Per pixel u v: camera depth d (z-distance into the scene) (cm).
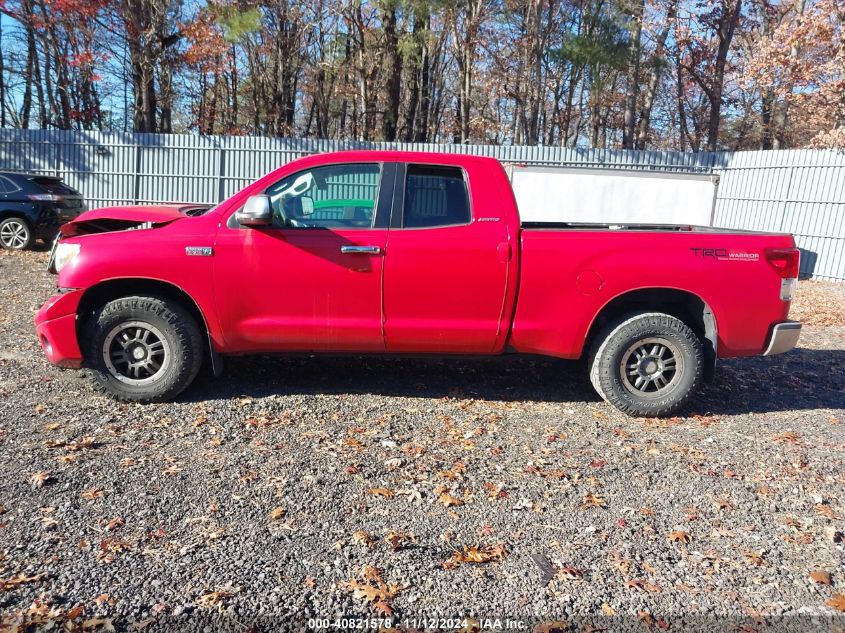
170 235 474
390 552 307
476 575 292
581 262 484
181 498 346
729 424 500
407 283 477
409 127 2714
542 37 2423
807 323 978
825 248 1636
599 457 425
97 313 470
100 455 392
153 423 446
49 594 265
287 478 374
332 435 439
